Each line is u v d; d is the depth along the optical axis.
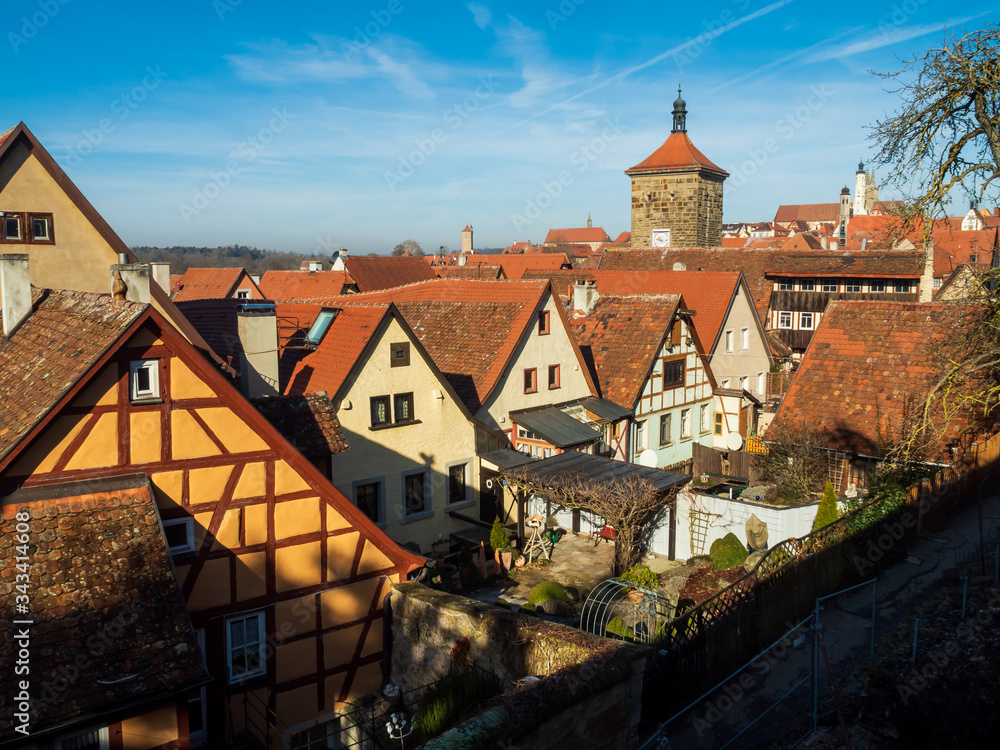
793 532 19.81
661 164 55.97
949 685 11.20
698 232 56.03
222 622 12.35
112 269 14.57
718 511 20.72
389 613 13.84
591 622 14.88
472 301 26.88
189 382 11.91
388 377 20.19
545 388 25.64
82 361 11.40
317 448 16.09
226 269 61.44
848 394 24.30
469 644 12.18
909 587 15.75
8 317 15.48
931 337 24.48
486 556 20.81
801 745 10.87
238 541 12.43
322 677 13.37
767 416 35.94
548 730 8.90
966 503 20.64
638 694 10.21
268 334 20.27
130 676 9.69
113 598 10.30
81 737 9.59
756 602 13.48
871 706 11.26
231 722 12.45
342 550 13.38
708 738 11.15
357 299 31.14
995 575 15.57
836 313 26.78
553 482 19.78
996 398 21.02
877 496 18.09
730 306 35.69
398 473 20.50
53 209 21.00
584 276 44.09
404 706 12.88
